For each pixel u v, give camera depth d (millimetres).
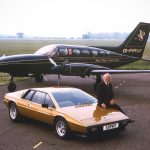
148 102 15141
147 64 41000
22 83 21938
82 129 8203
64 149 8109
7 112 12688
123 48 24516
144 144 8516
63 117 8719
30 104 10008
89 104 9562
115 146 8336
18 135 9414
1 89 19047
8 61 18156
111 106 9602
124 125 8984
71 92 10016
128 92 18312
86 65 18000
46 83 21969
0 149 8141
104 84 9531
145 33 25203
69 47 21234
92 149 8086
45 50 20547
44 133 9586
